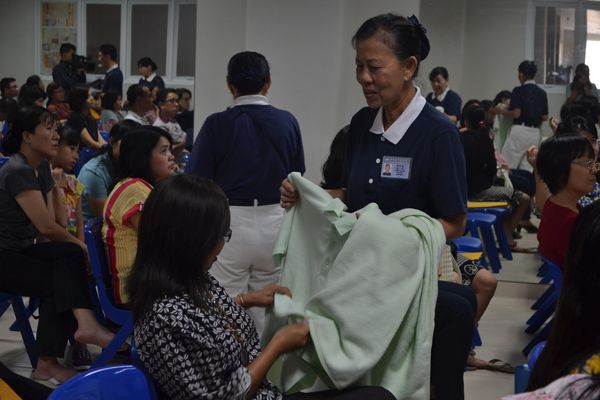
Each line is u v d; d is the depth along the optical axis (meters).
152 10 6.91
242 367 1.76
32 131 3.24
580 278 1.30
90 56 7.13
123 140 3.08
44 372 3.24
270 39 5.09
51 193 3.60
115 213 2.95
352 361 1.86
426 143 2.11
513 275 4.95
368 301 1.88
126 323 2.98
